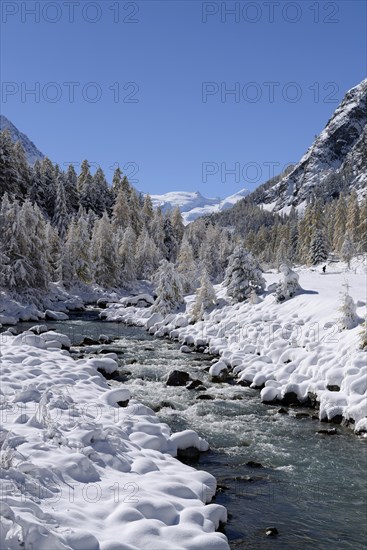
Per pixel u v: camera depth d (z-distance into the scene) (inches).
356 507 390.9
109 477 332.5
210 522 299.1
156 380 802.8
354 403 609.3
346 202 4175.7
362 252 3097.9
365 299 1051.9
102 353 1023.0
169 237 3503.9
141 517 276.7
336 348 786.2
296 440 544.4
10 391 501.7
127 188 4028.1
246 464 469.4
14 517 221.9
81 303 1989.4
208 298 1433.3
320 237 3127.5
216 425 589.6
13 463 307.7
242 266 1417.3
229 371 893.8
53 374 601.3
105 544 237.8
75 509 272.2
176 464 392.5
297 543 334.6
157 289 1610.5
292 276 1245.7
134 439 428.1
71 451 353.1
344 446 528.1
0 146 3002.0
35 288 1770.4
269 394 699.4
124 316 1683.1
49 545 212.2
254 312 1243.8
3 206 1779.0
